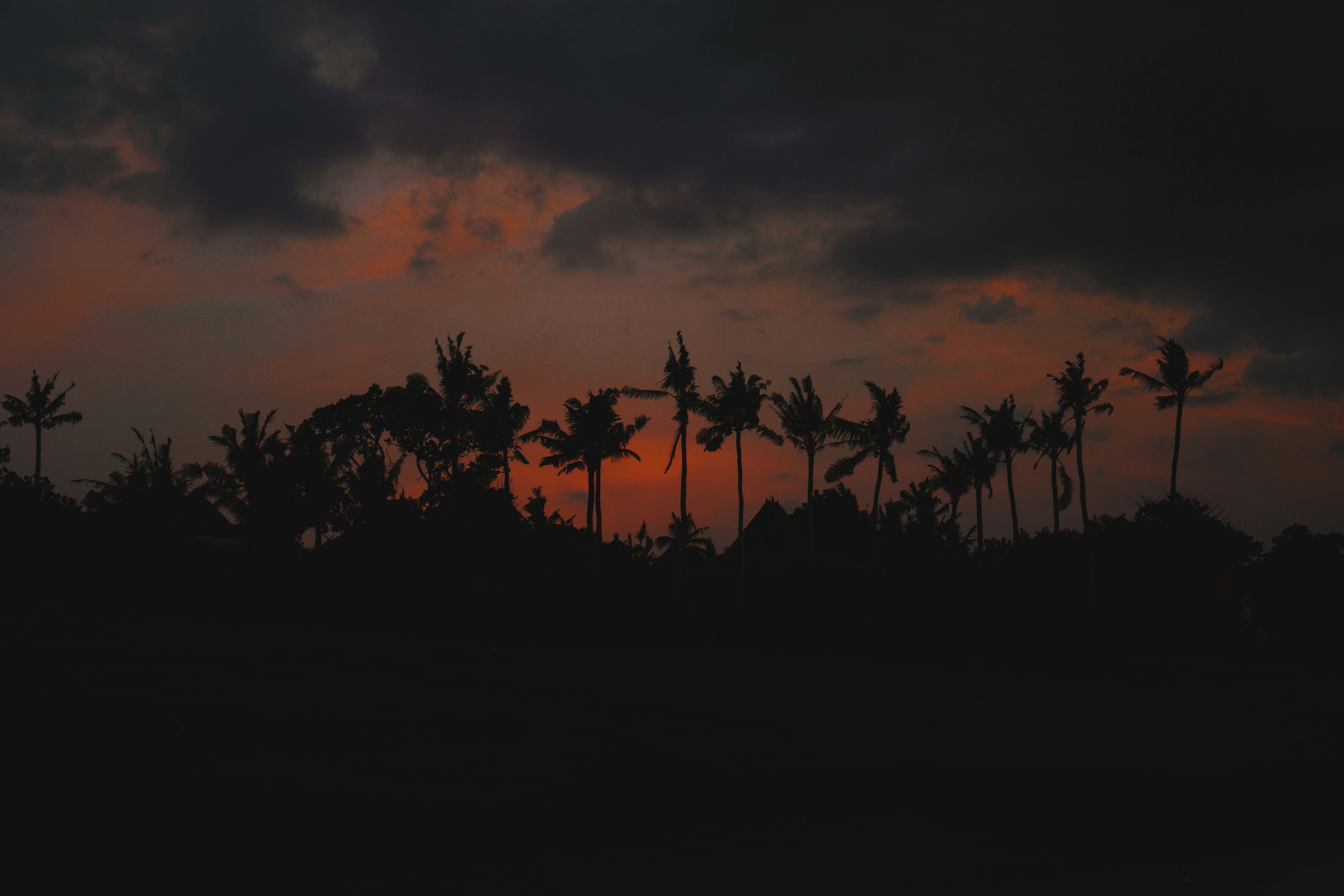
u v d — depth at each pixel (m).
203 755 12.31
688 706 20.17
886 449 52.12
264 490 50.00
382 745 13.76
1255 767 14.74
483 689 21.45
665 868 8.29
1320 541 55.53
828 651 41.25
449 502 45.53
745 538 66.81
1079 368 54.84
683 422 48.41
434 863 8.13
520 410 55.09
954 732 17.69
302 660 25.86
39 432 67.44
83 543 48.41
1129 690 28.47
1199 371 53.22
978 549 59.47
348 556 43.81
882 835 9.77
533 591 42.88
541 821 9.80
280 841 8.59
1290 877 8.50
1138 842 9.71
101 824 8.85
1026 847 9.41
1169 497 51.84
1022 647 44.50
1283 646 48.53
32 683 18.53
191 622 36.22
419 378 47.78
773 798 11.32
